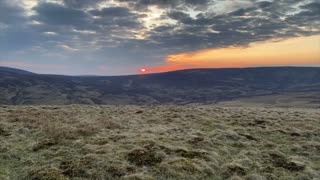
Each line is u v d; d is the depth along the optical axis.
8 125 28.28
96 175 16.03
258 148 23.59
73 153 19.81
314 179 16.86
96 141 22.92
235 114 44.25
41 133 25.69
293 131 30.12
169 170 16.86
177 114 42.81
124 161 18.06
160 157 18.88
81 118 36.09
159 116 40.81
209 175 17.12
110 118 37.09
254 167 18.67
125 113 44.56
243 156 20.75
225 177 17.19
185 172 16.84
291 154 22.30
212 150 22.08
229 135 26.78
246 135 27.44
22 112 39.94
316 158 21.53
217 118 39.25
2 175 15.88
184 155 19.73
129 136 24.73
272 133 29.52
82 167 16.83
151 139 23.06
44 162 18.14
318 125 34.59
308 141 26.03
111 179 15.82
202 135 27.12
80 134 25.42
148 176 15.94
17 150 20.42
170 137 25.34
